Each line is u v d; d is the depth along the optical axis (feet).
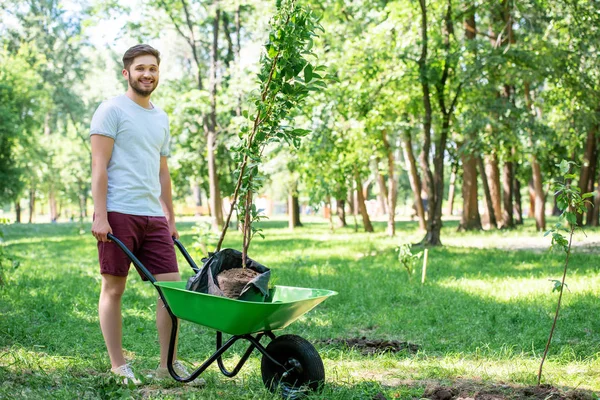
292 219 120.06
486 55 62.13
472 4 68.69
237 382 17.71
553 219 148.56
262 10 82.94
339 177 89.56
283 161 88.12
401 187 210.59
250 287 15.25
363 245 72.74
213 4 101.24
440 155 67.82
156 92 118.62
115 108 17.46
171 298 15.92
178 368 17.99
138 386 17.10
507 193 101.96
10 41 147.23
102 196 17.12
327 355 21.31
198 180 129.29
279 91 16.51
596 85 64.34
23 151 137.39
